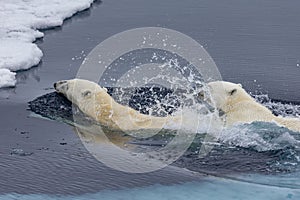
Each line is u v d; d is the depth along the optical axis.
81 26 52.41
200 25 51.81
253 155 28.31
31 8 56.00
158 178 26.88
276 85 38.41
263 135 29.48
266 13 55.78
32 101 35.91
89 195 25.75
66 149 29.75
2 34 47.97
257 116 31.00
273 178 26.47
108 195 25.70
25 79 39.94
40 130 31.95
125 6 59.00
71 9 56.16
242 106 31.64
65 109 34.47
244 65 42.03
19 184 26.67
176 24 52.19
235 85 32.88
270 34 49.31
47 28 51.91
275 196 25.08
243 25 51.84
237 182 26.23
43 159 28.80
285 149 28.48
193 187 26.03
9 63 41.56
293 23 52.47
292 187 25.73
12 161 28.64
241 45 46.50
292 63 42.53
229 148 28.92
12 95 37.00
